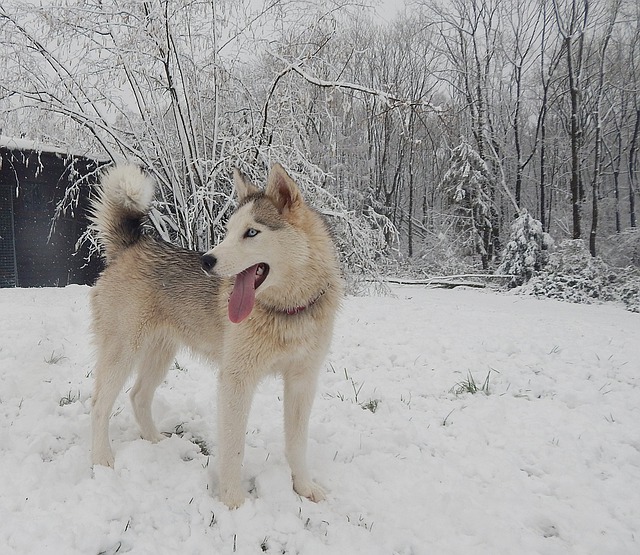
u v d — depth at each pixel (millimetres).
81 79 3994
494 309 4191
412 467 1484
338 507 1319
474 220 10766
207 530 1185
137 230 1595
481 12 11266
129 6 3869
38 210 5223
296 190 1347
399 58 11781
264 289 1302
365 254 4449
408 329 2904
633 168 12070
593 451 1585
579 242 7617
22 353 2127
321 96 4375
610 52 11180
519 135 12805
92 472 1350
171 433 1646
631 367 2301
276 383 2045
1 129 3990
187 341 1531
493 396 1971
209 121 4551
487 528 1244
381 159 12523
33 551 1040
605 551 1191
